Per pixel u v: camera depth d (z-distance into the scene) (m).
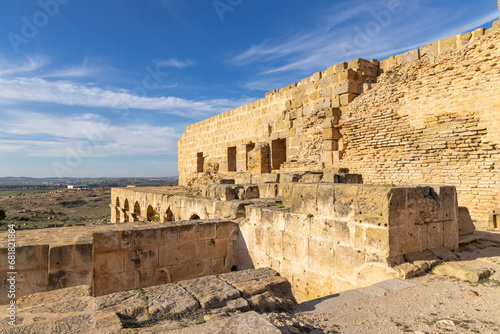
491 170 9.93
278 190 10.68
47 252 5.85
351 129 14.31
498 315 3.58
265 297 3.94
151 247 7.11
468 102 10.59
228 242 8.21
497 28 10.01
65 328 2.94
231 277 4.52
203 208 10.72
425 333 3.17
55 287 5.83
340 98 14.86
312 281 6.18
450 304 3.91
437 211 5.66
